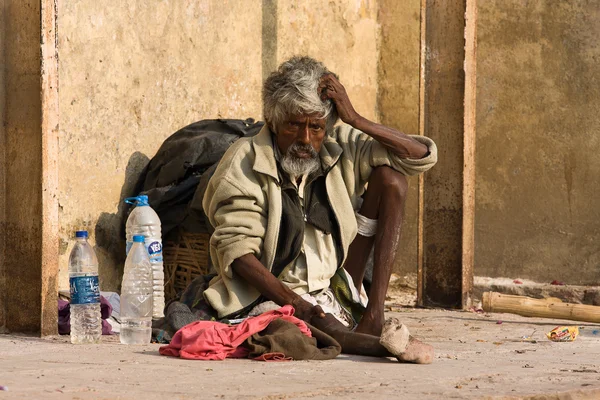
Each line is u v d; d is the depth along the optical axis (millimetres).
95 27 11375
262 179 8445
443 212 12773
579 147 14523
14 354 7539
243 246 8234
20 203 8953
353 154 8781
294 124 8242
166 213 11258
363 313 8555
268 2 14141
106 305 9305
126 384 5809
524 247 14906
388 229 8508
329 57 15477
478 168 15188
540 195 14789
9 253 9047
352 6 15906
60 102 10930
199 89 12922
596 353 8164
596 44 14406
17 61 8891
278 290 8117
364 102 16266
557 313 10969
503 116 15008
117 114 11695
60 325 9250
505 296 11438
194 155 11273
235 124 11750
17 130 8922
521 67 14883
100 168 11461
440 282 12820
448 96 12672
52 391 5457
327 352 7309
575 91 14531
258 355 7223
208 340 7223
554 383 6242
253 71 13914
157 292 10023
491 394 5668
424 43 12797
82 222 11234
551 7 14648
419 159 8641
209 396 5371
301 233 8430
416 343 7152
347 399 5453
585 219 14492
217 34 13195
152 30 12156
